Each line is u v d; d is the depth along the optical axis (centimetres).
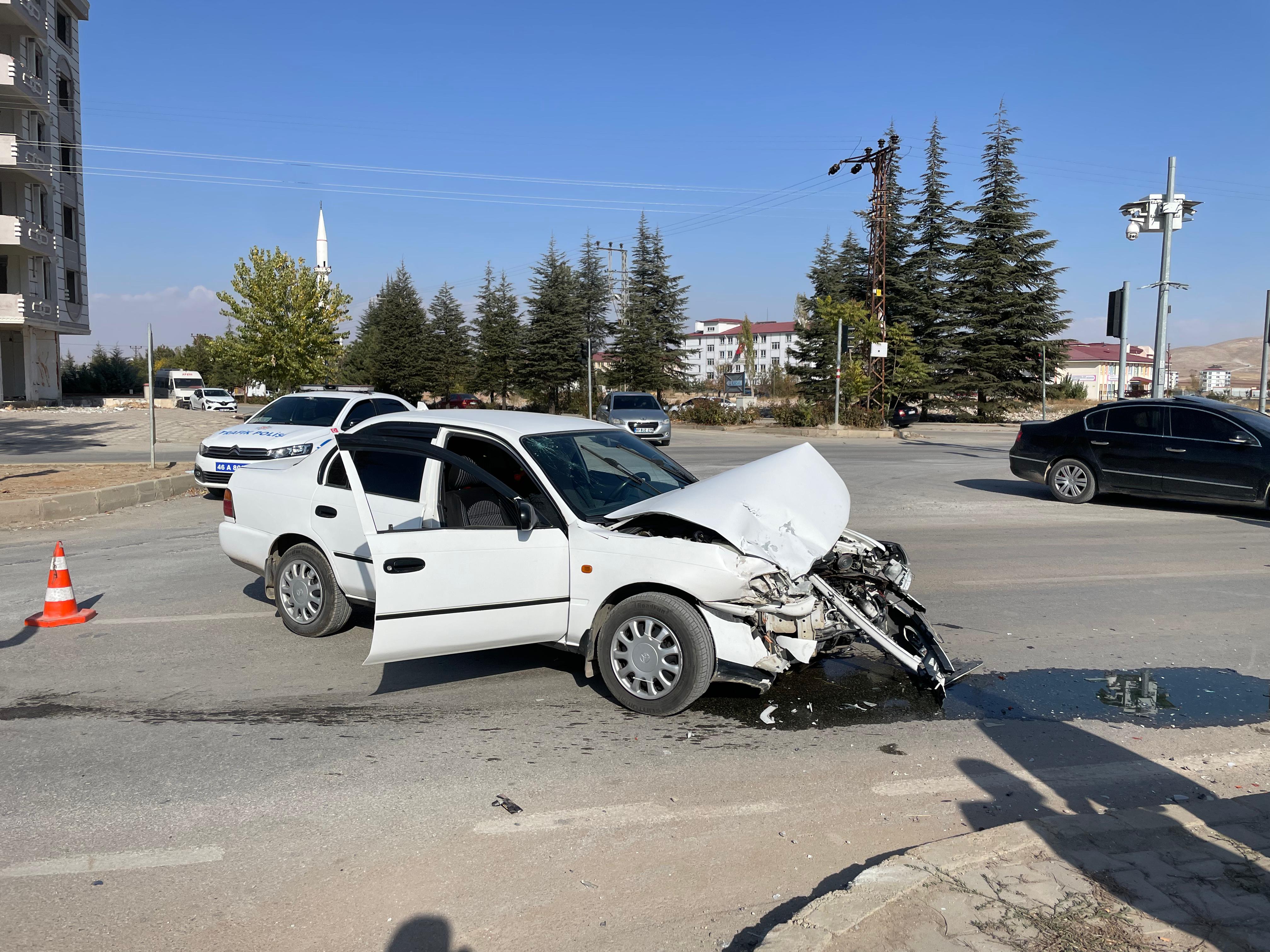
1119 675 570
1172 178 1653
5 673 562
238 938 291
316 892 319
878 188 3472
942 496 1437
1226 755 446
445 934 294
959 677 546
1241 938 278
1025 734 472
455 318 7362
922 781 414
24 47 3762
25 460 1900
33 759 433
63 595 678
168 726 476
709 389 6812
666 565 478
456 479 568
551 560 504
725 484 539
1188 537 1065
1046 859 325
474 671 570
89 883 324
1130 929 283
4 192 3747
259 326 3312
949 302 4625
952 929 282
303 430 1299
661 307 5766
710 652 478
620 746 453
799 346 5084
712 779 414
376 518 574
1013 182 4512
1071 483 1351
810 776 419
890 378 4412
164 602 742
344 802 388
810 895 317
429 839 357
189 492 1455
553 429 579
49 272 4028
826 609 527
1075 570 878
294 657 596
